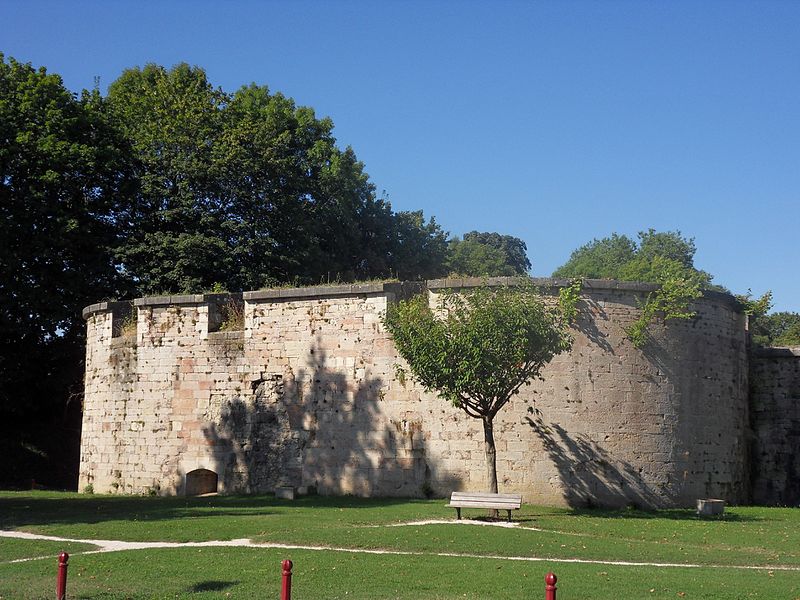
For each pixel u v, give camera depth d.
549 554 19.50
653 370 30.64
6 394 46.06
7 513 26.77
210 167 48.78
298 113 59.03
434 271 68.06
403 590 15.67
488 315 25.50
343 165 58.78
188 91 53.50
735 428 33.09
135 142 50.12
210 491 34.12
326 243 58.06
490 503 24.47
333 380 32.19
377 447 31.23
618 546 20.69
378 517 25.05
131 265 47.12
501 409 30.11
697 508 29.61
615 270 73.19
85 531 22.72
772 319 73.50
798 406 34.91
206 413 33.94
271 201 50.88
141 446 34.88
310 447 32.22
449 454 30.34
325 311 32.62
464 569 17.44
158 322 35.22
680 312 30.89
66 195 45.16
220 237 48.75
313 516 25.36
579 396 29.98
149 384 35.03
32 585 16.28
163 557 18.80
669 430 30.56
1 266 41.03
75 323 45.62
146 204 49.16
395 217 67.81
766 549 20.86
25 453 46.66
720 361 32.56
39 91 44.47
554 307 29.34
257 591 15.66
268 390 33.16
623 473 29.80
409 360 26.44
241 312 35.03
